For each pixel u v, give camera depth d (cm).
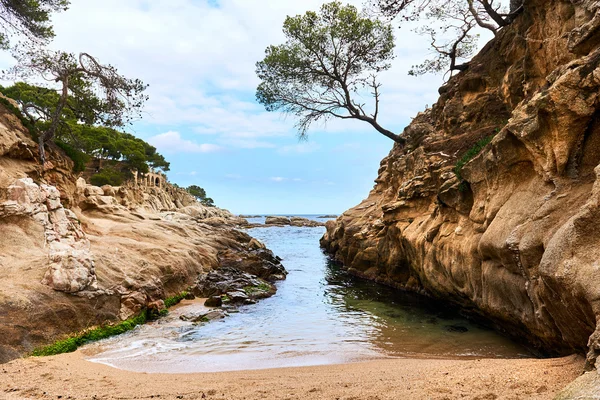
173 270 1769
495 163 1078
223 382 778
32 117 2127
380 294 1948
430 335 1226
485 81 2177
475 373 676
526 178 985
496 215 1027
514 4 1970
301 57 2984
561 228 652
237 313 1549
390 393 605
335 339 1200
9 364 894
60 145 2281
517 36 1845
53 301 1121
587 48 870
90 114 2370
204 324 1379
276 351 1079
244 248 3033
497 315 1105
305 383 739
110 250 1645
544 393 525
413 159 2348
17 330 993
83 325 1173
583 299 566
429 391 589
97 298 1252
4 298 1034
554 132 806
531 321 902
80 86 2308
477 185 1228
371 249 2411
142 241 2108
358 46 2908
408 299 1828
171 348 1107
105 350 1087
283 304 1720
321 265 3044
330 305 1703
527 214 878
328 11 2889
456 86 2456
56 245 1452
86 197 2484
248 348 1110
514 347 1070
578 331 668
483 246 1046
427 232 1592
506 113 1933
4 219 1405
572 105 759
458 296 1439
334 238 3472
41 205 1535
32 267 1213
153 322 1394
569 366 636
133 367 945
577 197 739
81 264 1228
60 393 694
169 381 796
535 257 778
